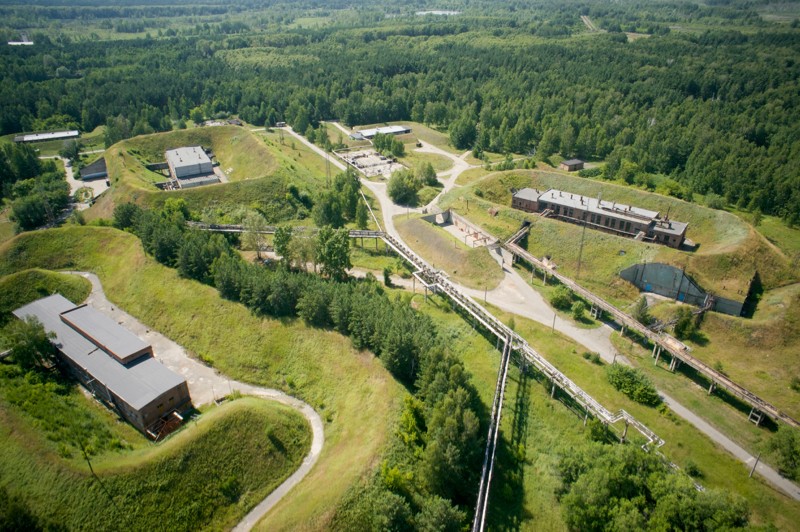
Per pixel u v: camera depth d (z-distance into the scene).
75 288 136.00
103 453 83.56
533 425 98.62
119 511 74.88
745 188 199.62
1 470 77.62
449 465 81.00
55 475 76.88
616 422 99.38
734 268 139.38
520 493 85.38
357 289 123.44
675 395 106.62
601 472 77.50
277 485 84.50
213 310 123.44
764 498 84.88
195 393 105.50
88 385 103.19
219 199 190.25
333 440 92.44
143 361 103.88
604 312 134.00
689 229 166.00
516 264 154.00
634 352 119.50
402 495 79.62
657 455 80.75
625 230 163.62
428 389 92.69
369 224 184.12
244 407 91.62
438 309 131.12
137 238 151.38
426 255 161.62
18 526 70.12
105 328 111.56
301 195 198.88
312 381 106.44
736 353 120.50
